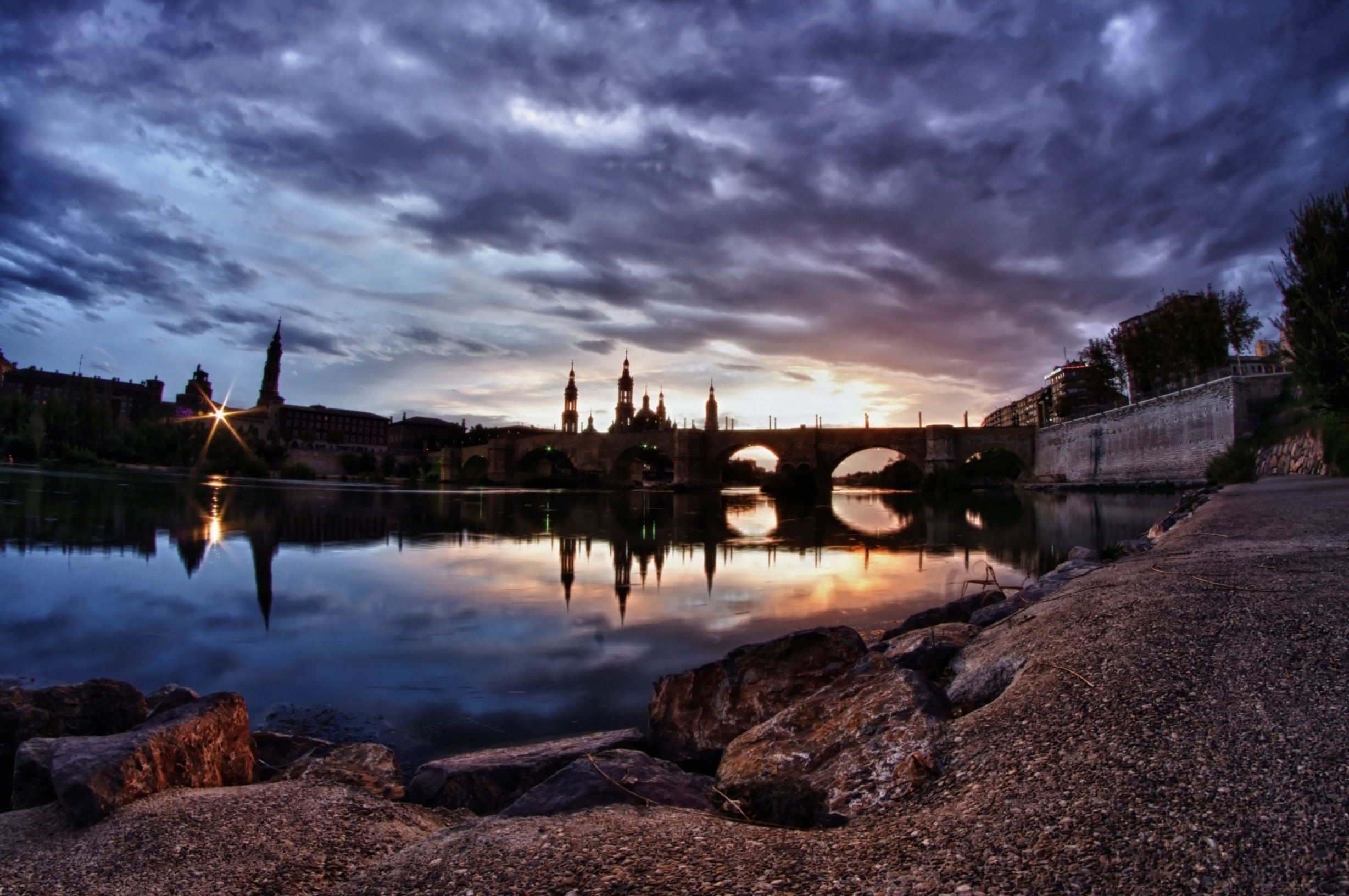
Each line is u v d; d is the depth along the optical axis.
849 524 43.38
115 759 4.79
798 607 16.56
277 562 23.16
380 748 6.99
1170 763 3.44
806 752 4.83
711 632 14.02
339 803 4.86
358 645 12.95
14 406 104.12
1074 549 17.92
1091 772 3.49
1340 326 25.98
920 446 99.62
